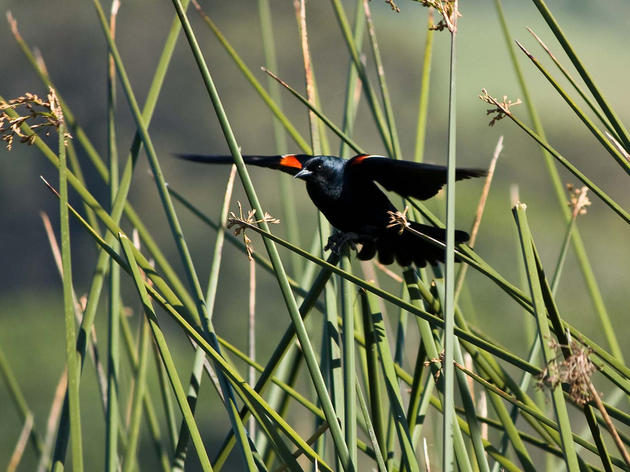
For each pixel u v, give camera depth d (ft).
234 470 108.78
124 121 152.56
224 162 25.30
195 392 18.12
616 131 15.61
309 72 23.41
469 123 127.34
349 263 22.29
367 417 16.58
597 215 125.59
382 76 22.36
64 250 15.12
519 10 171.73
